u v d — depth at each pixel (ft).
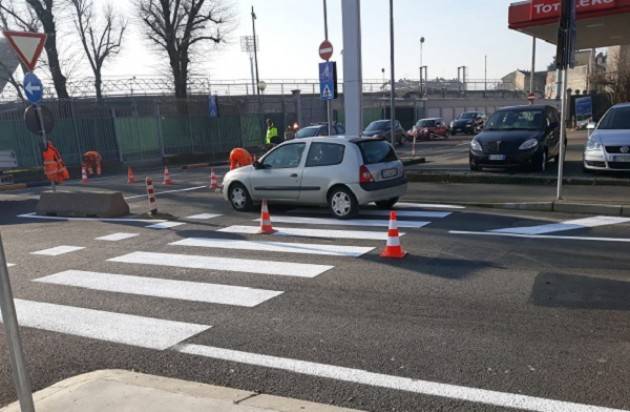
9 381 13.82
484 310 17.13
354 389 12.53
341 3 51.55
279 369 13.71
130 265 24.79
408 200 39.60
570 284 19.30
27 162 80.23
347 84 52.42
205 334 16.24
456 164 59.72
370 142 34.86
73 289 21.42
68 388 12.50
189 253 26.61
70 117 84.79
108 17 132.57
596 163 41.91
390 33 58.65
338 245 26.86
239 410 11.14
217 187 54.44
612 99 116.78
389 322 16.52
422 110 179.73
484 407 11.51
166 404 11.48
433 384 12.58
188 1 108.68
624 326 15.43
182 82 111.04
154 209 38.81
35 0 92.38
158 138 97.86
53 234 33.50
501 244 25.57
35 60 34.19
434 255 24.12
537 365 13.29
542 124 49.01
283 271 22.61
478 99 206.08
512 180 43.37
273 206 40.01
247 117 115.75
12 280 23.11
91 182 67.56
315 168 34.81
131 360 14.66
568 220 30.66
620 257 22.57
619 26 56.80
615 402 11.47
